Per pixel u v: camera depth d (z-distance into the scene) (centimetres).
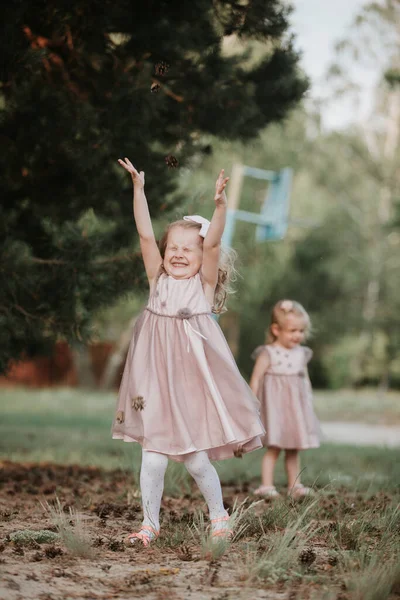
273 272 3238
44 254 837
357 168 3625
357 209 3631
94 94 778
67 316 803
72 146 763
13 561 400
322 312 3569
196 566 401
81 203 829
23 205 873
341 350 3500
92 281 816
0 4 685
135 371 477
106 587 361
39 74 760
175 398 464
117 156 789
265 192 3070
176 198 891
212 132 816
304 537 464
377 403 2686
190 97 784
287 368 767
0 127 760
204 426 466
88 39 750
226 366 472
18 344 855
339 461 1083
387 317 3581
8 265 769
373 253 3519
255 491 723
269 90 822
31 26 748
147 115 746
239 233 3094
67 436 1456
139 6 742
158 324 484
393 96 3409
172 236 499
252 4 778
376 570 366
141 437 466
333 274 3456
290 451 770
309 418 766
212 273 491
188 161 850
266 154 2995
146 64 742
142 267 835
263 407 762
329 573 389
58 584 361
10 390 3269
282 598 345
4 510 560
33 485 741
